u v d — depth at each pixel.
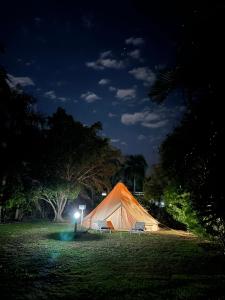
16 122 23.25
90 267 10.61
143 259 12.09
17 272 9.80
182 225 26.33
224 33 4.02
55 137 29.34
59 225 25.08
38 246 14.89
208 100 4.15
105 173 33.69
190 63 4.20
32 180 28.61
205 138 4.13
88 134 30.95
